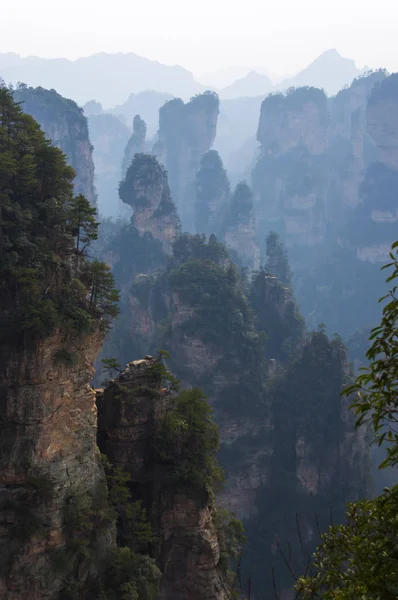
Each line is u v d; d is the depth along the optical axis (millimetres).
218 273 141250
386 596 16234
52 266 56062
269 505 127500
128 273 199875
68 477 55250
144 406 67625
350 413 125062
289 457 127750
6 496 52656
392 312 18094
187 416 67688
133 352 166250
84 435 58031
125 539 61688
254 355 136625
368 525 17812
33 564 52219
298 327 158875
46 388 53375
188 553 63812
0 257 53438
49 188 61594
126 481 66812
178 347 138000
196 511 64250
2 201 54875
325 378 127750
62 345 54625
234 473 127625
